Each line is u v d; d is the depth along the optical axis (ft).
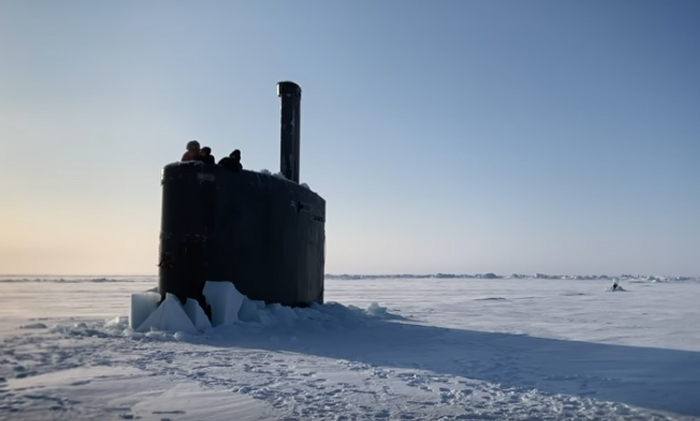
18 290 128.36
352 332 34.63
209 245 33.40
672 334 36.29
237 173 34.91
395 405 16.08
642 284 237.04
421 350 27.63
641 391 18.65
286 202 38.55
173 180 34.30
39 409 14.51
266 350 26.25
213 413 14.64
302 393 17.21
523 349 28.60
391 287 183.42
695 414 15.79
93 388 17.02
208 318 32.45
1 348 24.22
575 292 132.67
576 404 16.72
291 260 38.99
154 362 21.88
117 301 75.25
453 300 86.99
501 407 16.15
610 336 34.99
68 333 29.63
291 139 46.24
